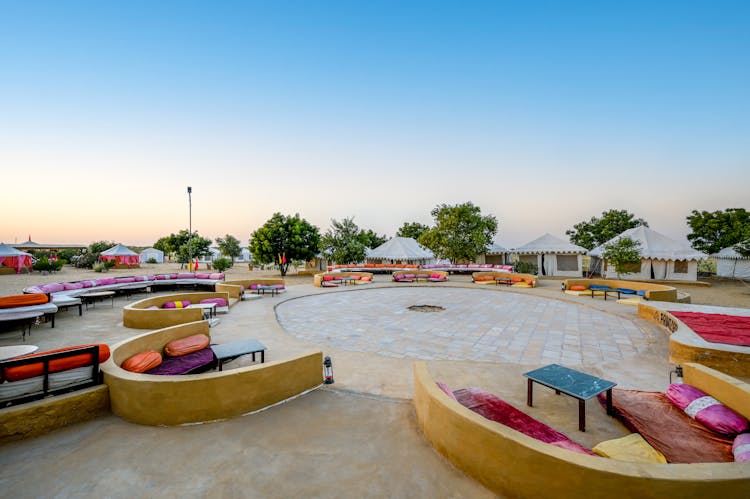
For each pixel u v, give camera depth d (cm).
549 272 3108
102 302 1480
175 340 744
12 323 973
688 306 1164
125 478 344
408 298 1720
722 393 427
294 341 909
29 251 5334
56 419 443
